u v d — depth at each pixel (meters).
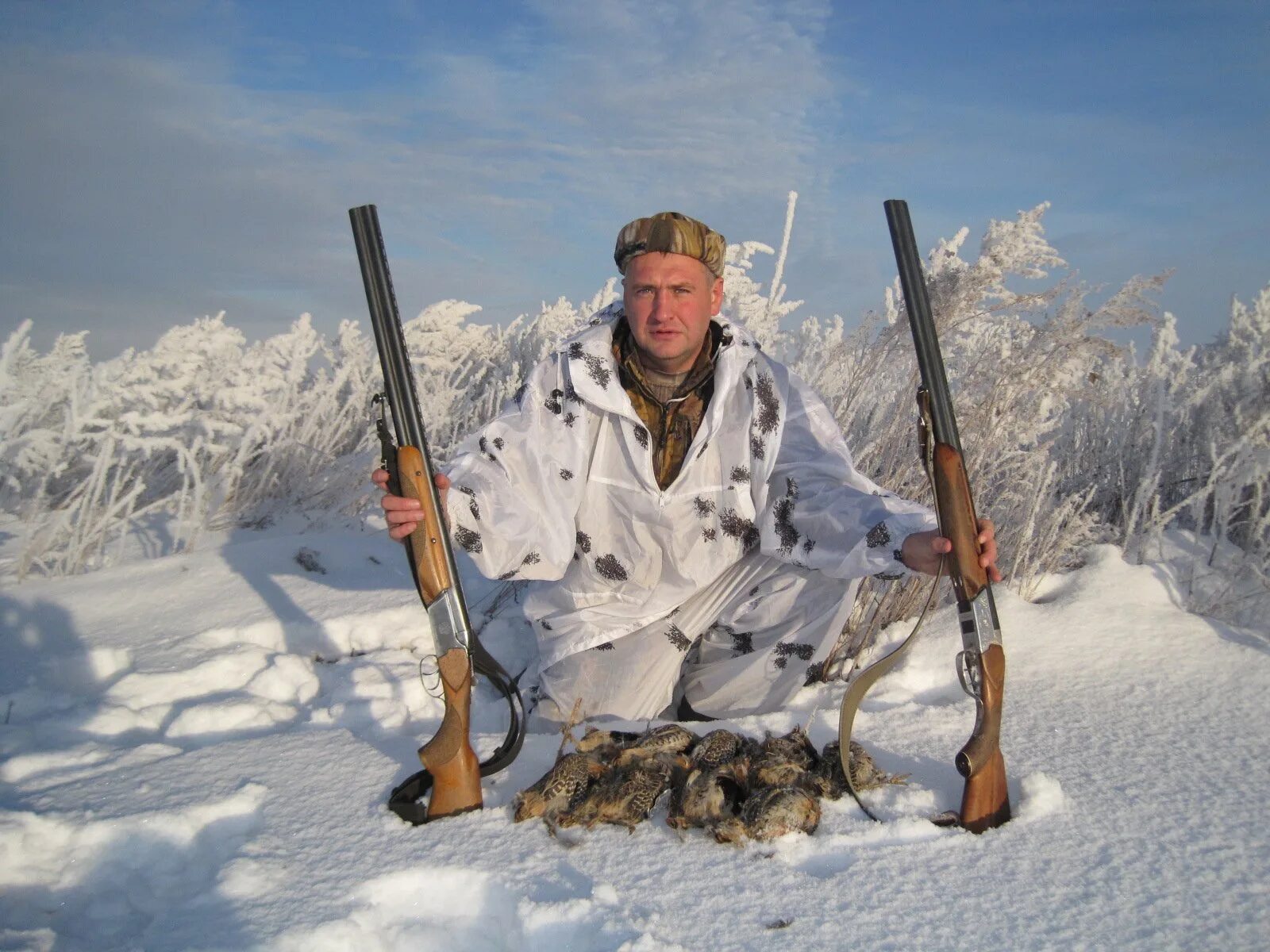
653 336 2.89
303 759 2.69
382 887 2.06
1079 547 4.34
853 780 2.40
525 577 3.00
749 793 2.36
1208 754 2.63
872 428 4.45
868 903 1.96
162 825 2.29
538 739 2.90
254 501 5.49
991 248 3.96
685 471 3.04
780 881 2.04
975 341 4.83
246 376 5.26
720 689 3.33
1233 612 3.78
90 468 5.33
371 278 2.40
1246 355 4.85
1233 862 2.08
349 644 3.96
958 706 3.04
